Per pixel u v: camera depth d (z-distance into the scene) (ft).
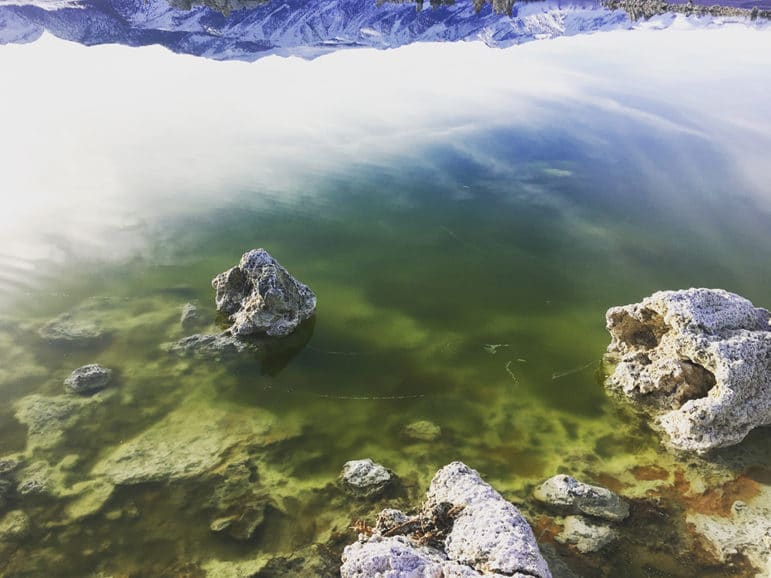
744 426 28.86
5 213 50.88
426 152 64.95
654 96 73.97
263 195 56.85
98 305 40.32
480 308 41.81
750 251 48.83
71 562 23.25
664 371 30.91
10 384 32.94
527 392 33.37
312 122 70.08
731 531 24.36
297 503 25.90
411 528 22.81
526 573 19.56
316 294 42.75
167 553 23.61
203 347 35.96
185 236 49.96
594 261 47.91
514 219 53.93
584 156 63.98
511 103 74.13
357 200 56.70
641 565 22.93
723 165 61.57
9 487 26.45
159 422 30.60
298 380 34.04
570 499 25.25
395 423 30.96
